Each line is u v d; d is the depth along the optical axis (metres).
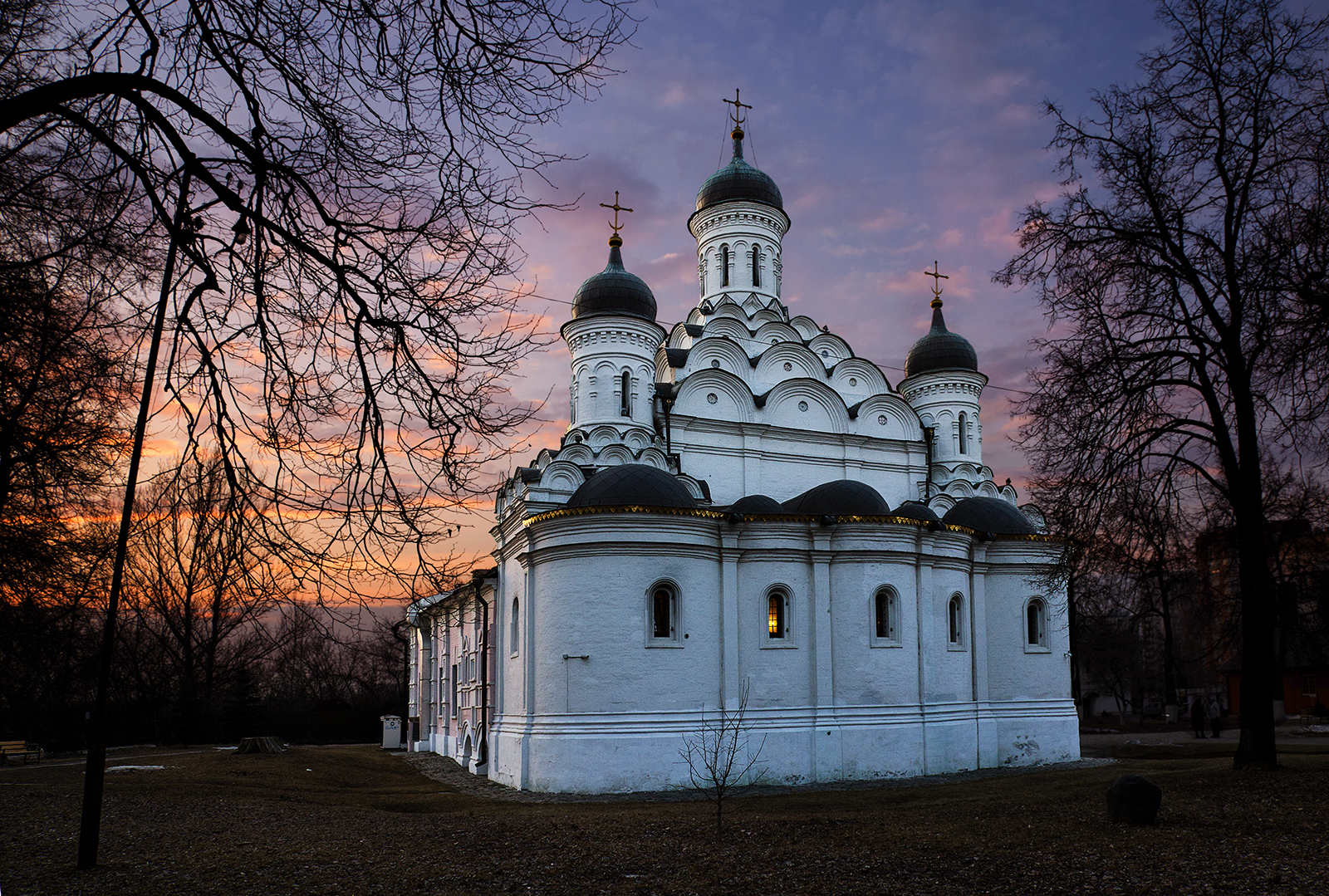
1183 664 52.41
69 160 9.24
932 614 28.78
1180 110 19.89
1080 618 36.72
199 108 8.59
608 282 35.50
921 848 13.81
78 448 13.27
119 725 43.69
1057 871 12.00
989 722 30.14
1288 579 22.41
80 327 9.95
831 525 27.52
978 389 41.34
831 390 36.44
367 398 9.20
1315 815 14.32
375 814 19.20
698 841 14.97
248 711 46.56
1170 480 19.77
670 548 25.81
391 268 9.21
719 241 40.81
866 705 26.98
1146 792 14.59
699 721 25.27
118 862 13.30
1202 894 10.67
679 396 34.28
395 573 8.91
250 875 12.59
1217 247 19.20
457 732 37.59
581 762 24.42
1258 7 19.08
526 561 26.94
